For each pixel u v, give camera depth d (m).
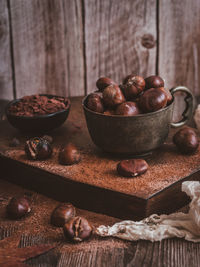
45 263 0.54
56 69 1.03
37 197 0.67
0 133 0.76
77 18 0.99
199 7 0.99
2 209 0.64
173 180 0.62
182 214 0.60
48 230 0.60
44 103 0.75
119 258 0.55
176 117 0.86
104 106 0.66
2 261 0.54
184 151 0.68
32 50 1.01
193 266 0.54
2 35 1.00
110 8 0.99
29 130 0.74
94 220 0.61
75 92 1.05
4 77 1.04
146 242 0.57
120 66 1.03
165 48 1.02
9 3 0.97
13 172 0.70
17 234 0.59
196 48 1.02
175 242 0.57
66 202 0.65
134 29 1.00
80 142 0.72
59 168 0.65
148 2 0.98
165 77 1.05
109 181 0.62
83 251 0.56
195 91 1.06
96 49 1.02
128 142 0.65
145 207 0.59
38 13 0.98
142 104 0.64
